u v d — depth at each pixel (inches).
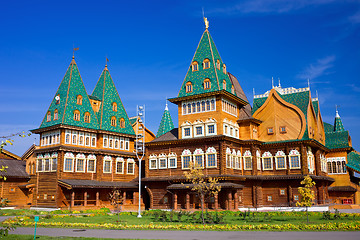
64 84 2368.4
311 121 2287.2
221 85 2145.7
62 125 2174.0
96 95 2600.9
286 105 2261.3
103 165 2384.4
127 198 2551.7
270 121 2300.7
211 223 1280.8
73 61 2434.8
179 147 2181.3
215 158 2020.2
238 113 2322.8
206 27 2306.8
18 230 1140.5
